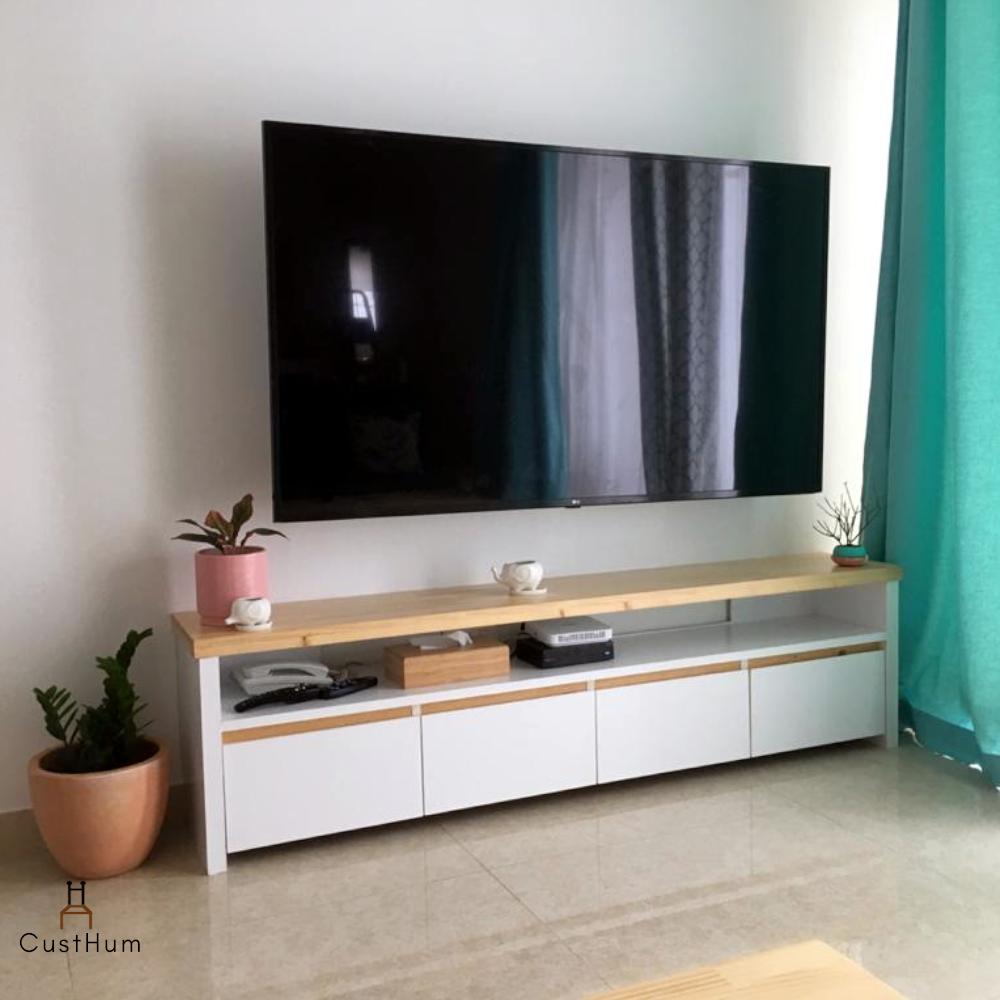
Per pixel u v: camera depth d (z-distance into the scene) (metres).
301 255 2.79
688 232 3.26
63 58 2.75
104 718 2.59
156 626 2.93
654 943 2.19
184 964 2.15
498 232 3.00
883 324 3.47
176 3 2.85
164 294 2.88
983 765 3.03
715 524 3.61
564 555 3.39
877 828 2.76
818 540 3.78
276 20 2.95
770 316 3.41
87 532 2.85
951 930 2.22
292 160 2.75
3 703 2.79
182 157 2.88
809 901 2.36
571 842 2.71
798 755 3.35
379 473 2.92
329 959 2.16
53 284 2.78
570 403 3.14
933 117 3.27
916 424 3.35
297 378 2.81
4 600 2.78
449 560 3.24
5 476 2.76
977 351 3.03
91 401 2.83
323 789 2.66
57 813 2.45
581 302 3.13
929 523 3.40
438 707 2.76
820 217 3.45
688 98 3.47
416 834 2.79
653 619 3.46
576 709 2.92
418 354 2.94
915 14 3.28
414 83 3.12
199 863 2.62
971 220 3.03
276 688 2.76
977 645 3.04
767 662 3.19
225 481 2.98
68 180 2.77
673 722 3.06
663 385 3.27
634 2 3.38
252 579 2.70
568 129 3.32
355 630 2.67
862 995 1.44
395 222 2.88
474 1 3.17
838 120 3.69
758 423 3.42
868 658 3.34
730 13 3.52
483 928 2.28
